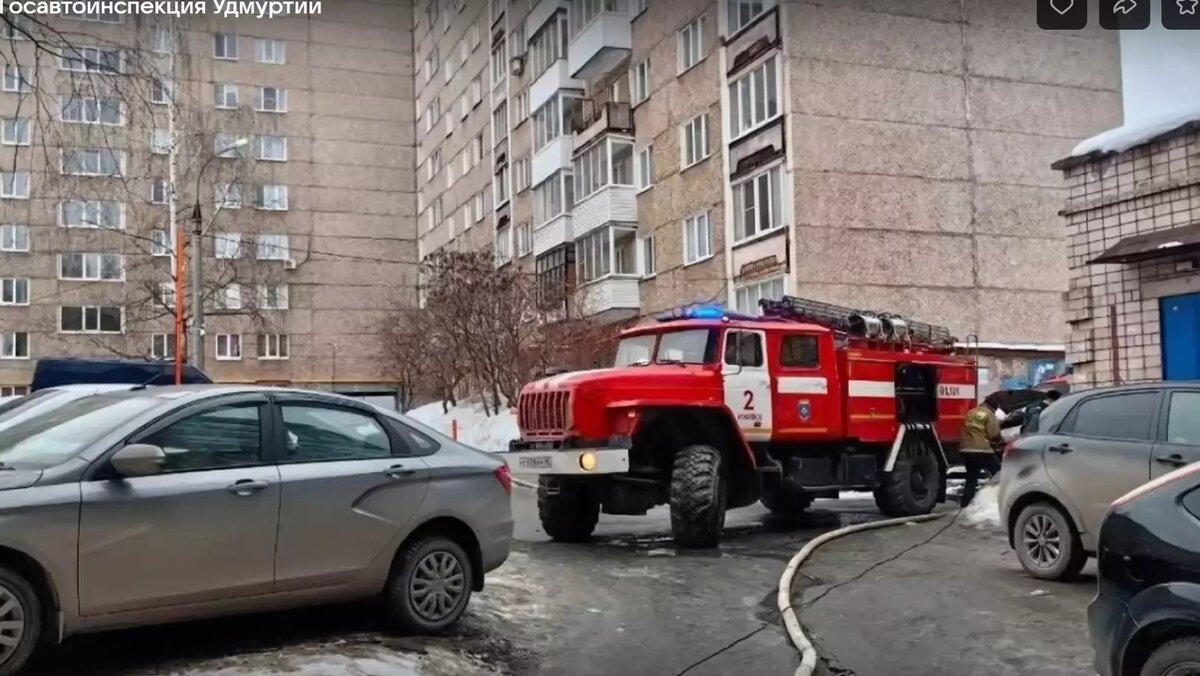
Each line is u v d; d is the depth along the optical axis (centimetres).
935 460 1486
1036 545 918
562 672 654
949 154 2739
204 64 5444
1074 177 1462
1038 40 2856
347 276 5703
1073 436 895
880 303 2625
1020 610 800
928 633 746
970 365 1585
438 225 5556
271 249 5431
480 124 4944
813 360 1323
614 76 3534
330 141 5750
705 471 1149
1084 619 762
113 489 573
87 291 4869
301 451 658
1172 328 1320
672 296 3114
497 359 3073
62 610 550
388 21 5922
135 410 625
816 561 1048
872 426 1380
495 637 719
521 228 4409
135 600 575
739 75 2808
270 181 5581
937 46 2756
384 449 697
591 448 1128
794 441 1313
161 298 3472
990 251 2747
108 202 3062
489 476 735
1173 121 1316
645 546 1180
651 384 1169
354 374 5625
